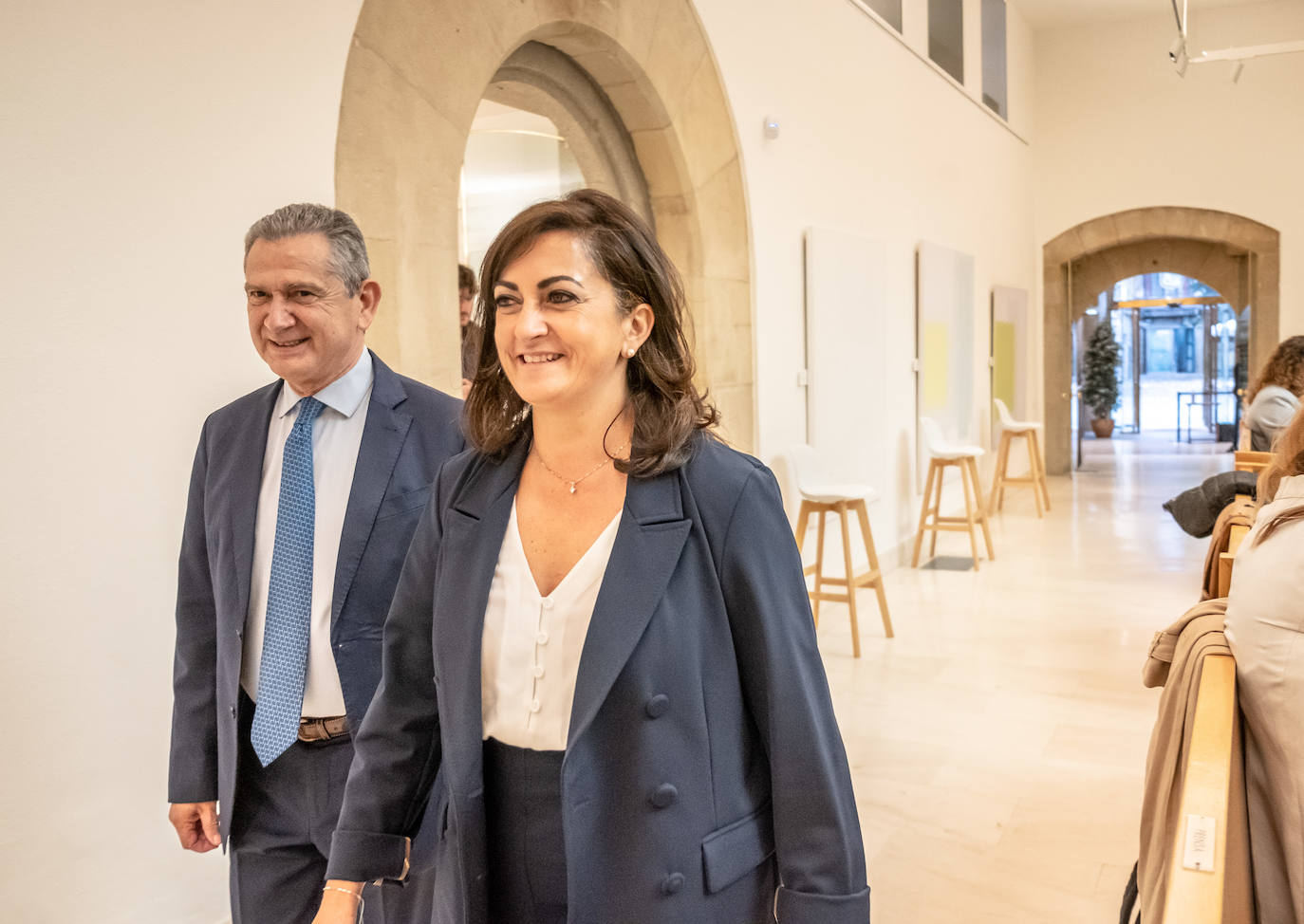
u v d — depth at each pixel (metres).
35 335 2.27
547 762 1.20
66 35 2.32
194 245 2.61
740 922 1.20
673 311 1.24
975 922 2.79
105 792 2.41
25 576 2.25
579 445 1.24
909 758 3.98
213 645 1.89
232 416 1.89
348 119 3.10
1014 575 7.30
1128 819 3.41
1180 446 17.20
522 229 1.17
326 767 1.77
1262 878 1.70
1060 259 12.69
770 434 5.82
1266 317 11.88
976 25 9.95
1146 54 12.11
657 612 1.15
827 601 6.55
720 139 5.32
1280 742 1.64
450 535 1.30
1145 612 6.15
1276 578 1.66
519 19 3.87
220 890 2.68
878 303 7.27
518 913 1.22
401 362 3.33
